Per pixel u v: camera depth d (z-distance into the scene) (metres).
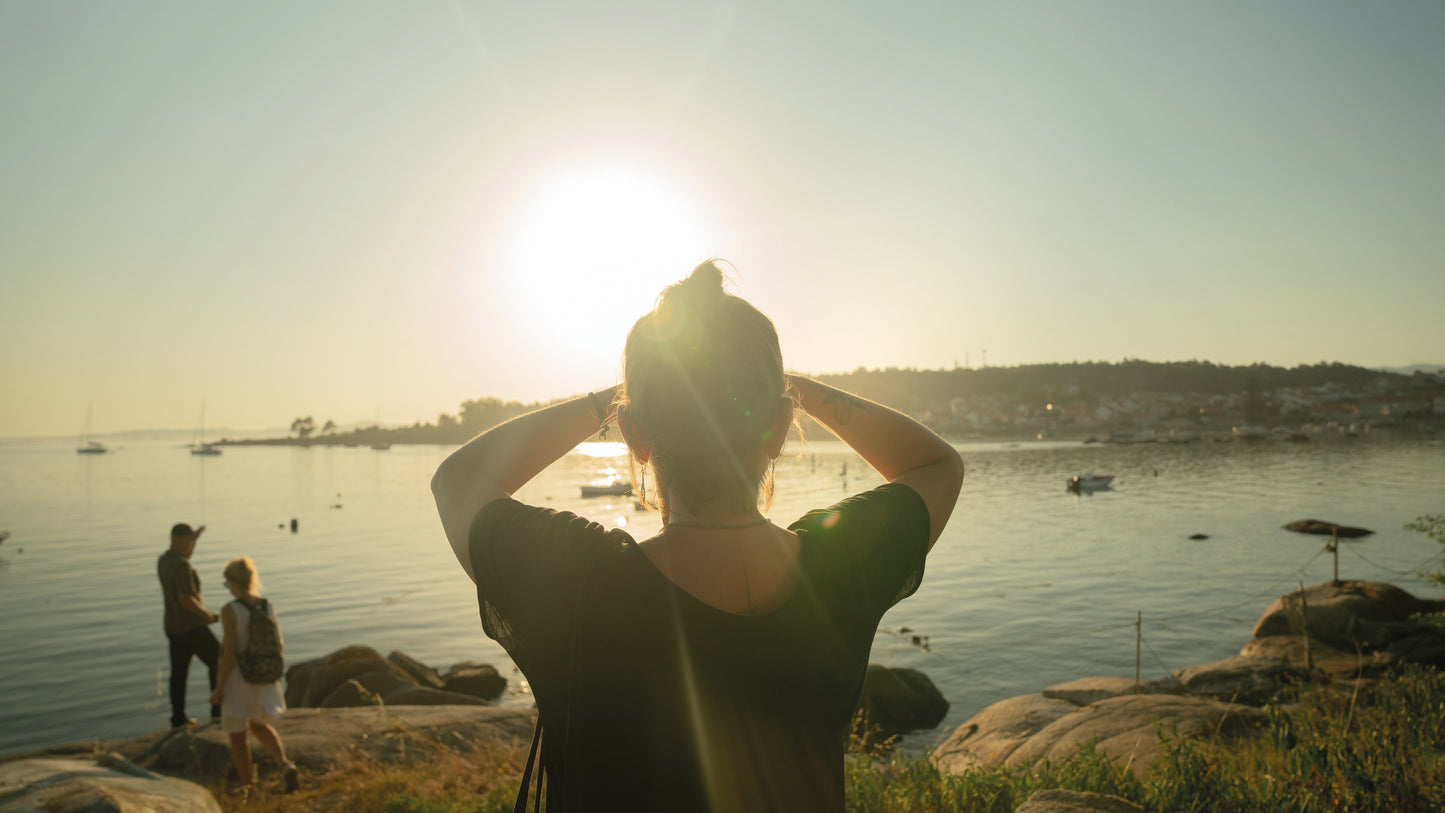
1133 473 97.69
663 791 0.92
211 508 80.50
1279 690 13.62
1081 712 7.69
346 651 17.88
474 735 9.65
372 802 7.36
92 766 6.13
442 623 30.09
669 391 0.97
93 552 49.25
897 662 23.08
